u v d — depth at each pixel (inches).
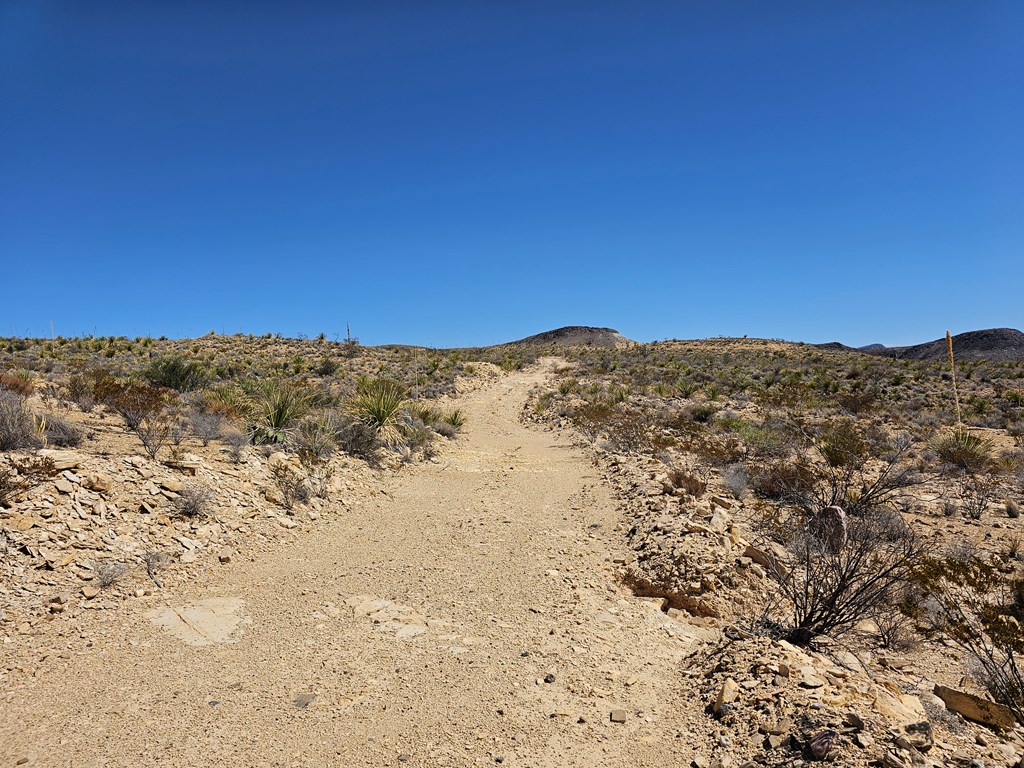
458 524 398.3
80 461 332.8
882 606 252.8
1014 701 193.6
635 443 677.3
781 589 289.3
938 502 494.6
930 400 1302.9
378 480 499.5
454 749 163.6
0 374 513.7
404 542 358.6
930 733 157.4
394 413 683.4
